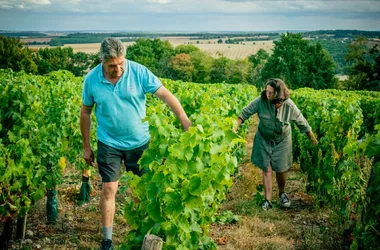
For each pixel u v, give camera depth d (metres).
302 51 65.25
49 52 82.69
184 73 86.06
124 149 4.08
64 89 8.55
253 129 16.30
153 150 3.26
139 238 3.27
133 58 90.31
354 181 4.70
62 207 5.72
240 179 7.35
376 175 3.72
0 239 4.38
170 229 3.17
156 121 3.21
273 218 5.56
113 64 3.69
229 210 5.80
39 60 76.12
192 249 3.41
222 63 87.81
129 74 3.96
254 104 5.77
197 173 3.06
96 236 4.74
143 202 3.36
